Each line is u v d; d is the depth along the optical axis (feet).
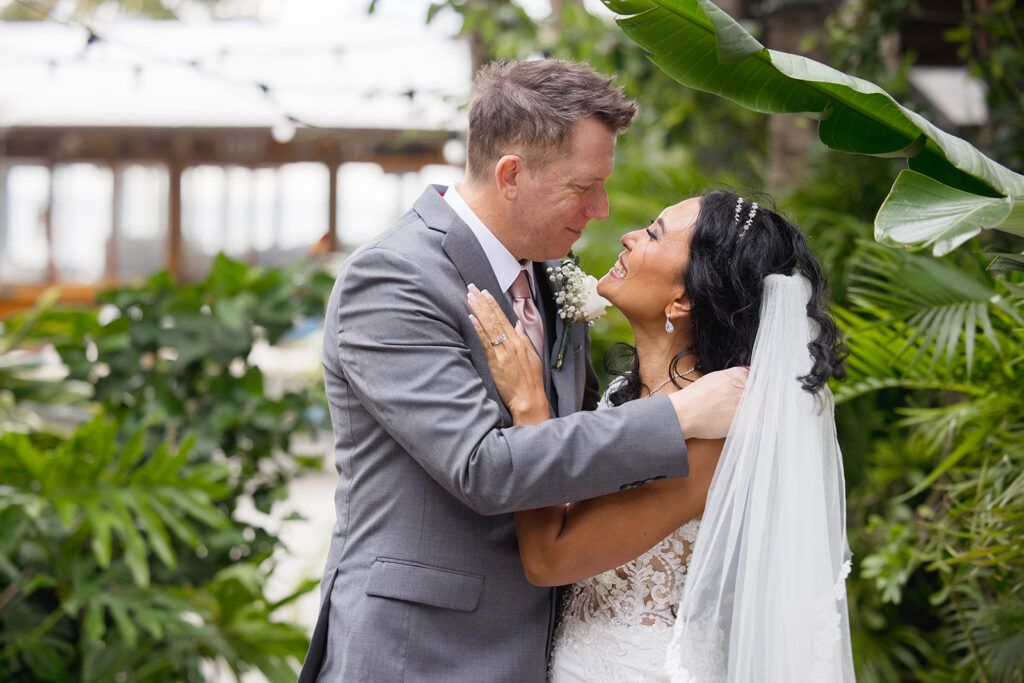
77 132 36.19
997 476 7.57
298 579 12.48
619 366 7.28
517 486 5.32
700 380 5.70
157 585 11.43
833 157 12.30
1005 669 7.78
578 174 5.92
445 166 37.50
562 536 5.77
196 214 39.47
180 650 10.83
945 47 16.97
